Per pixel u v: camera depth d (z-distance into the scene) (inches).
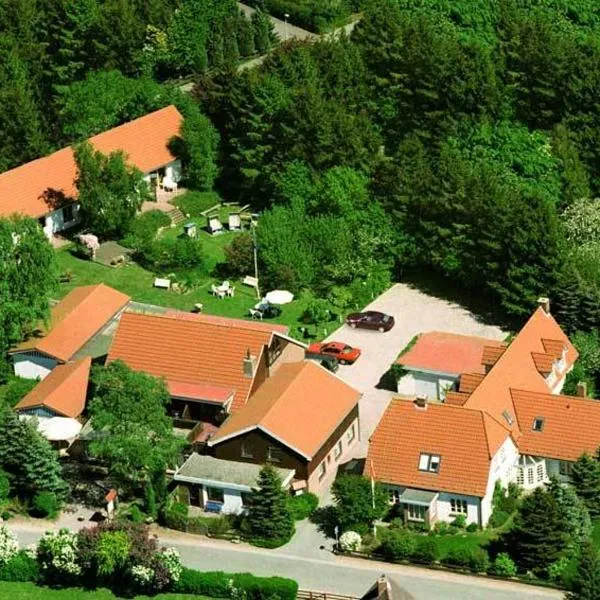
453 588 6284.5
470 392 7219.5
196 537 6633.9
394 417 6870.1
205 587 6205.7
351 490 6565.0
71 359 7662.4
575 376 7721.5
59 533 6314.0
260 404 7042.3
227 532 6643.7
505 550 6505.9
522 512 6417.3
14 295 7637.8
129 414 6648.6
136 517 6702.8
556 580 6299.2
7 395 7485.2
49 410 7204.7
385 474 6737.2
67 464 7126.0
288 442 6781.5
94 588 6284.5
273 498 6560.0
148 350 7431.1
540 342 7652.6
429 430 6801.2
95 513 6771.7
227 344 7386.8
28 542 6540.4
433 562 6402.6
